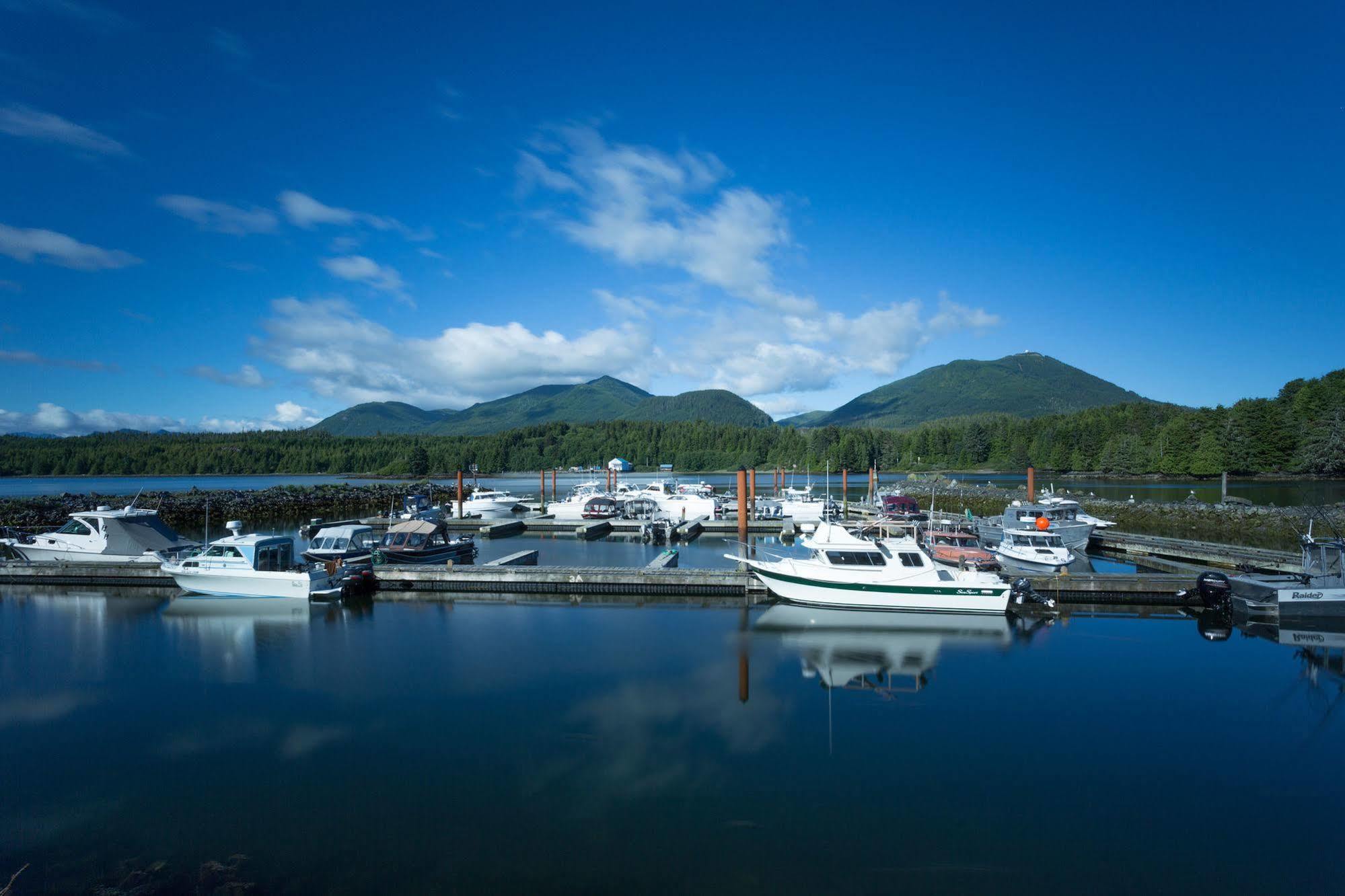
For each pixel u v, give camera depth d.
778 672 21.50
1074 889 11.25
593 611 29.53
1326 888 11.31
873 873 11.62
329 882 11.42
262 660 22.92
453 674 21.38
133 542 36.09
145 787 14.49
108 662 22.72
